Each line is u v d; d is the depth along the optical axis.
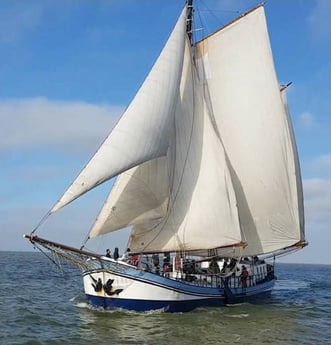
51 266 86.12
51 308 30.22
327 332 25.88
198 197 32.03
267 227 36.72
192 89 33.09
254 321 27.61
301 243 37.41
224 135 37.03
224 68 37.28
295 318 29.42
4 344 21.06
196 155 32.31
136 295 27.83
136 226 30.80
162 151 29.61
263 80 36.84
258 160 36.81
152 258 31.12
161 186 30.84
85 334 23.09
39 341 21.67
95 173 27.31
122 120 28.75
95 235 29.89
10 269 70.19
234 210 32.62
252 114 36.94
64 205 27.25
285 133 37.06
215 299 31.47
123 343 21.62
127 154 28.12
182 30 32.19
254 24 36.84
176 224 31.34
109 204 30.06
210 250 33.34
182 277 30.25
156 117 29.36
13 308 30.05
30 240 27.55
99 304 28.67
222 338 23.19
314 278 80.62
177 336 23.12
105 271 28.16
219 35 37.12
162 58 30.59
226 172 32.81
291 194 37.28
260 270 37.69
